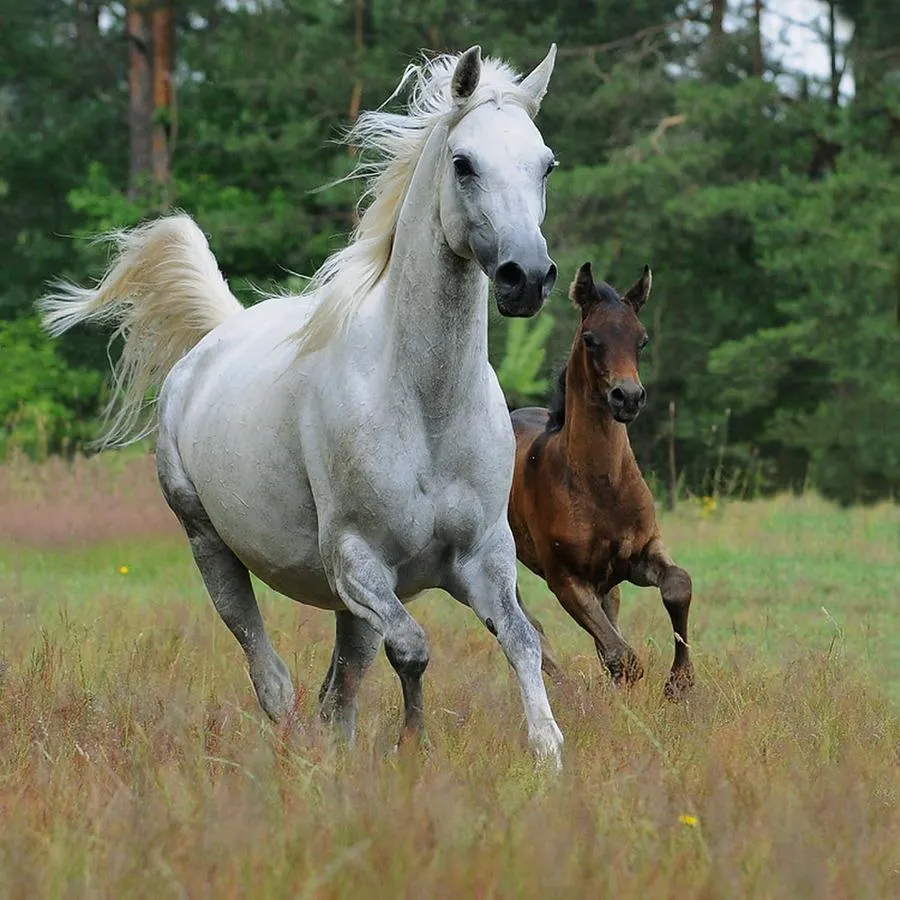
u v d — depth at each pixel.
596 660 13.53
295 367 9.29
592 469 12.74
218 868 6.15
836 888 6.24
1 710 10.12
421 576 9.04
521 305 7.92
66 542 23.59
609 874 6.06
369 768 7.65
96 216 47.00
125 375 12.37
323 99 44.69
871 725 10.13
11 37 54.31
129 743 9.21
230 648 13.84
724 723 9.77
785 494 34.19
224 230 44.47
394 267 8.84
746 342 39.91
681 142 41.25
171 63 49.47
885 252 38.97
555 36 44.97
